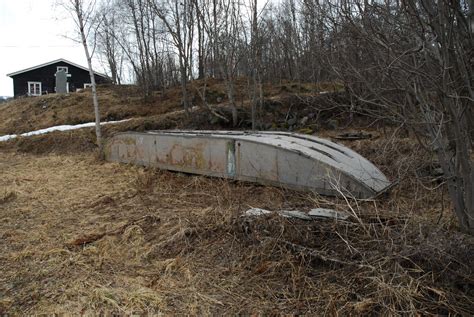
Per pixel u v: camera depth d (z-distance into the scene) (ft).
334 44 12.25
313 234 11.30
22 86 106.22
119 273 10.96
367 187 14.60
